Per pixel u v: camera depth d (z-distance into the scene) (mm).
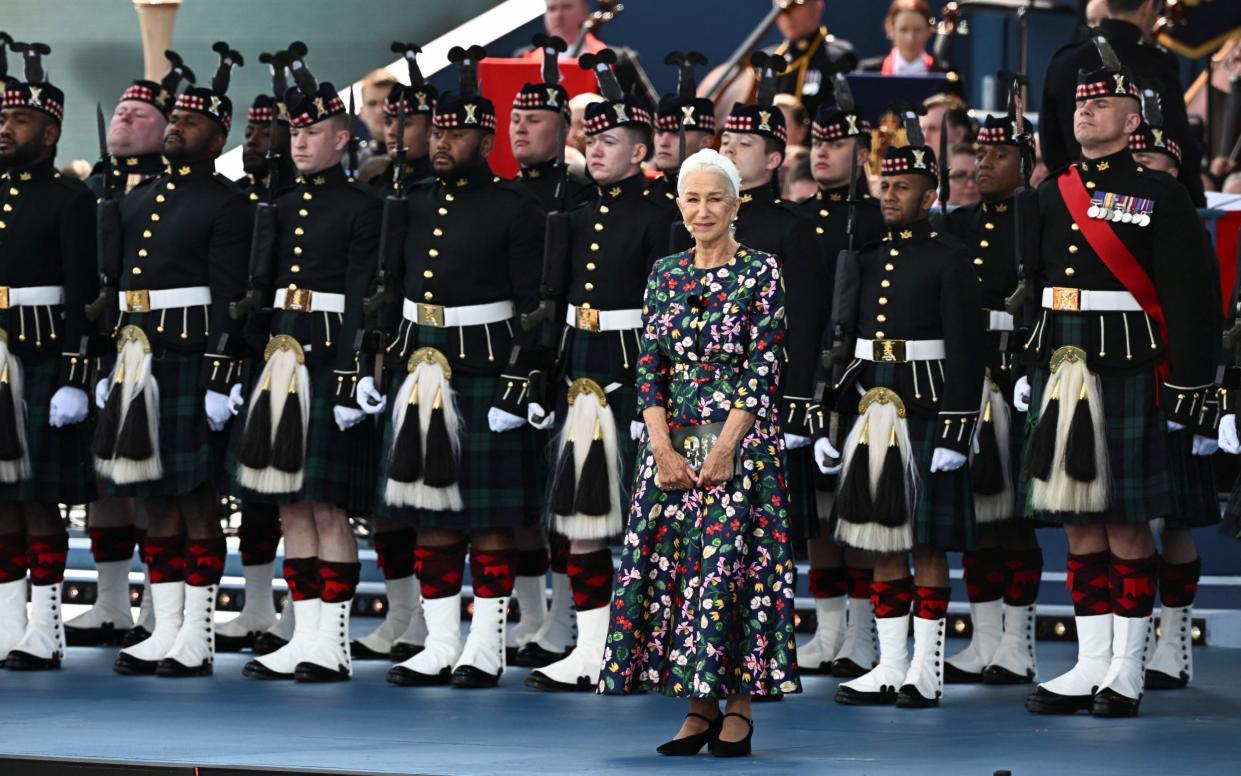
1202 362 24391
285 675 28141
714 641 21062
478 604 27812
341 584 28156
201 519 28734
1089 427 24625
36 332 29594
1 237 29516
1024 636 28250
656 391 21828
